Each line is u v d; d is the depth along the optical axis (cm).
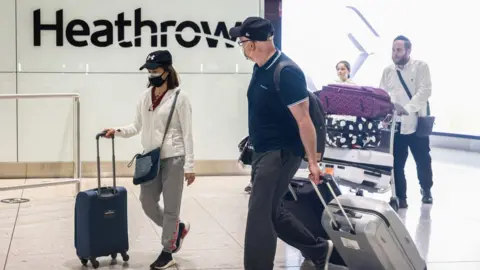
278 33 970
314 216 472
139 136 930
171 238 477
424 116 740
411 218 690
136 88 924
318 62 1007
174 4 923
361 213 407
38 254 523
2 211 690
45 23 903
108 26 913
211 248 548
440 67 1469
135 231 606
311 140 387
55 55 907
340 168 636
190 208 718
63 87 911
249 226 399
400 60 741
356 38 1049
